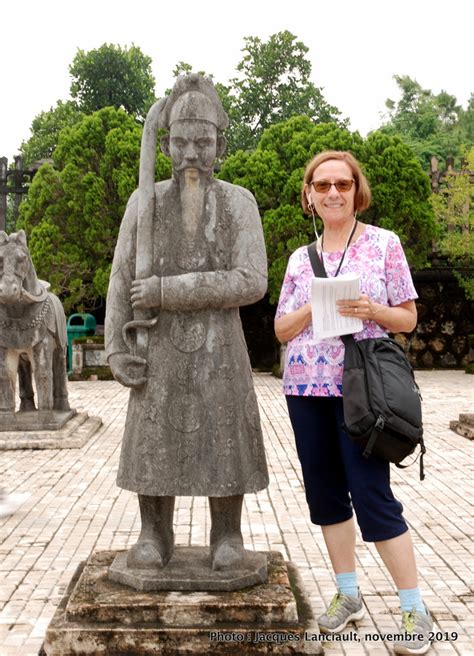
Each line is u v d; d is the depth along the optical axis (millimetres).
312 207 3516
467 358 18359
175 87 3285
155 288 3154
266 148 15672
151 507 3318
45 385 8227
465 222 16234
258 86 25875
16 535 4789
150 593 3102
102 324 18547
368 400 2930
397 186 15086
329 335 3035
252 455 3287
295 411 3305
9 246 7617
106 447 8031
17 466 7004
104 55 25609
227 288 3195
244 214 3324
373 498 3051
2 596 3744
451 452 7691
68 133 15703
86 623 2961
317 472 3293
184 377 3227
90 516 5238
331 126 15508
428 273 17859
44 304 8164
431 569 4148
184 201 3301
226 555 3242
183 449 3191
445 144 27375
